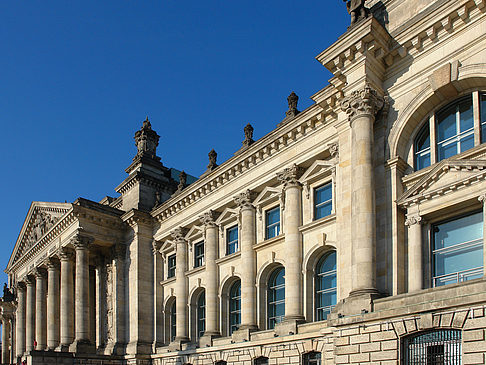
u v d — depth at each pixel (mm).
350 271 32906
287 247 43750
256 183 49188
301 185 45000
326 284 42062
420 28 32406
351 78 34281
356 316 29438
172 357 54781
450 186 29188
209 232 54219
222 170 52750
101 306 66250
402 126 33062
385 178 32812
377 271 31188
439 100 32250
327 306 41406
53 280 68562
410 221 31109
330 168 41656
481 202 28188
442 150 32500
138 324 59531
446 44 31656
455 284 25625
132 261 63000
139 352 58188
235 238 53031
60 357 55438
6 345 99125
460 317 24938
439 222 30984
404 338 27469
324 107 40625
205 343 50656
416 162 33656
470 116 31391
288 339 40469
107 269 66438
